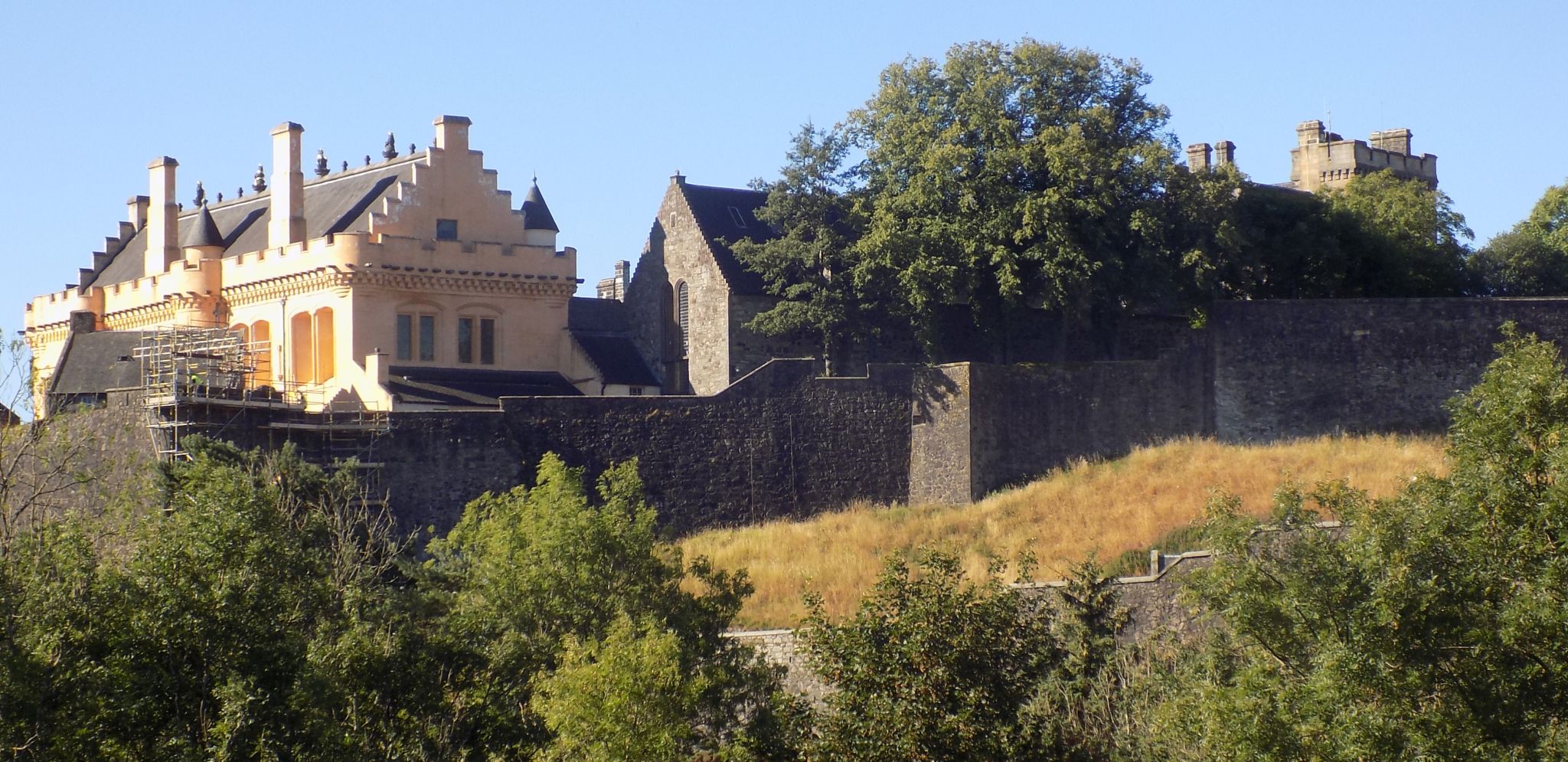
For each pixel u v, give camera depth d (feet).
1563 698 87.97
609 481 195.21
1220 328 210.18
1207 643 108.17
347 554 130.11
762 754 101.81
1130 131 221.25
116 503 136.98
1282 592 93.86
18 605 93.15
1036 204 208.03
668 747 105.70
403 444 185.57
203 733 92.58
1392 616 89.45
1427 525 92.02
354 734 99.45
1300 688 91.04
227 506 106.11
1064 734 101.14
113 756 90.48
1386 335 205.05
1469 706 88.07
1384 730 87.81
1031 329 221.87
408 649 107.86
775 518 204.54
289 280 222.28
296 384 214.07
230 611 96.58
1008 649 102.78
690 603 130.00
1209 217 213.87
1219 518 98.07
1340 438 202.59
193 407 176.35
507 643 120.88
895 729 97.55
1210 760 92.53
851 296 221.46
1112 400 209.77
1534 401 94.12
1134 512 181.47
